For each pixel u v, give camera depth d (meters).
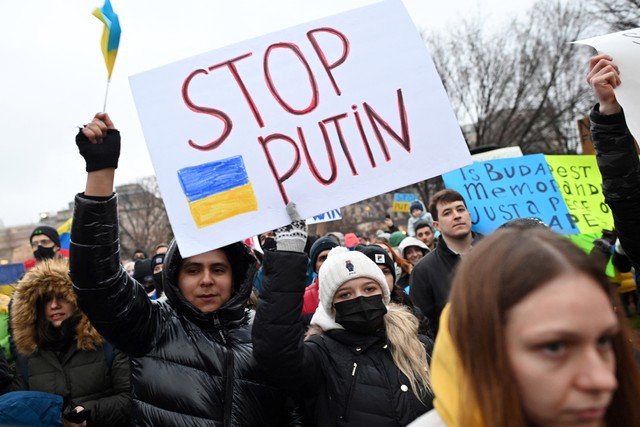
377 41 2.98
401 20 2.99
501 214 5.12
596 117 2.65
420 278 4.57
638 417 1.28
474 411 1.15
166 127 2.79
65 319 3.72
